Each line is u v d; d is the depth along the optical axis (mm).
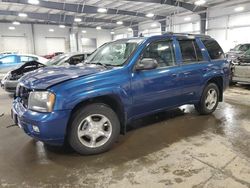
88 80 2848
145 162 2814
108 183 2402
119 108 3213
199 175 2506
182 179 2441
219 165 2701
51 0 14562
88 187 2346
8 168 2723
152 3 15055
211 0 15133
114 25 27047
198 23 18141
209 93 4609
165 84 3621
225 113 4840
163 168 2666
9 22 24078
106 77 2984
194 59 4195
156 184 2367
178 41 3959
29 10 18172
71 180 2469
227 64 4852
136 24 24875
